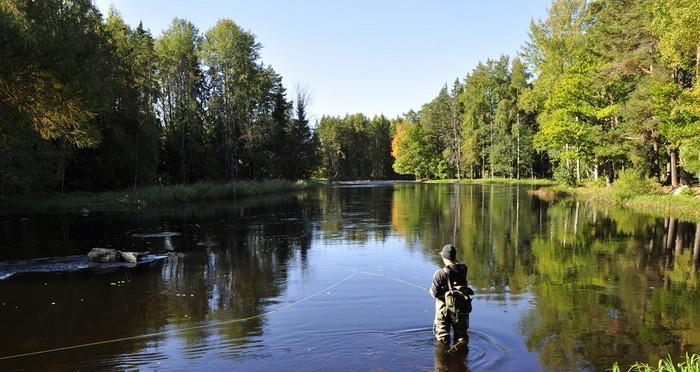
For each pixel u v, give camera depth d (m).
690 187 28.47
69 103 9.21
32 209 27.41
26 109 9.39
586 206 28.00
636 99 29.45
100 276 11.09
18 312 8.34
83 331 7.34
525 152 71.38
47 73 8.85
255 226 20.33
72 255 13.70
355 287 9.95
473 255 13.19
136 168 36.50
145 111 38.03
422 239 16.34
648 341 6.62
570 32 42.84
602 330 7.07
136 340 6.93
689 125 23.94
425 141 93.81
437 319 6.82
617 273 10.78
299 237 17.12
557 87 38.06
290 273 11.34
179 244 15.62
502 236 16.70
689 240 15.16
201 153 45.56
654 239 15.45
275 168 57.53
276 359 6.14
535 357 6.09
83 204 29.12
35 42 9.05
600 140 34.69
